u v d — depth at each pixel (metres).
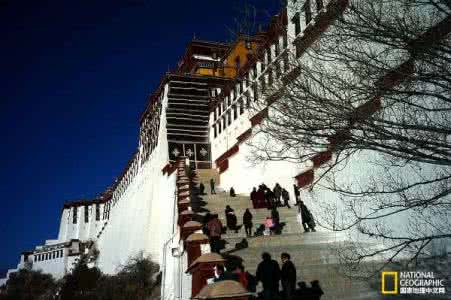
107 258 64.56
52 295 55.03
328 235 14.71
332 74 8.05
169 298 19.86
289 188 21.47
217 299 7.02
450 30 6.79
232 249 13.91
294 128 7.13
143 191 50.16
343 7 7.71
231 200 23.50
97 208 95.94
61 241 96.50
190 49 49.12
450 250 10.13
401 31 6.78
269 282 9.58
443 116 8.75
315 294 10.28
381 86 6.97
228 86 24.64
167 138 41.53
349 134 6.86
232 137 34.94
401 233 11.96
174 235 21.83
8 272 89.69
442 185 9.69
